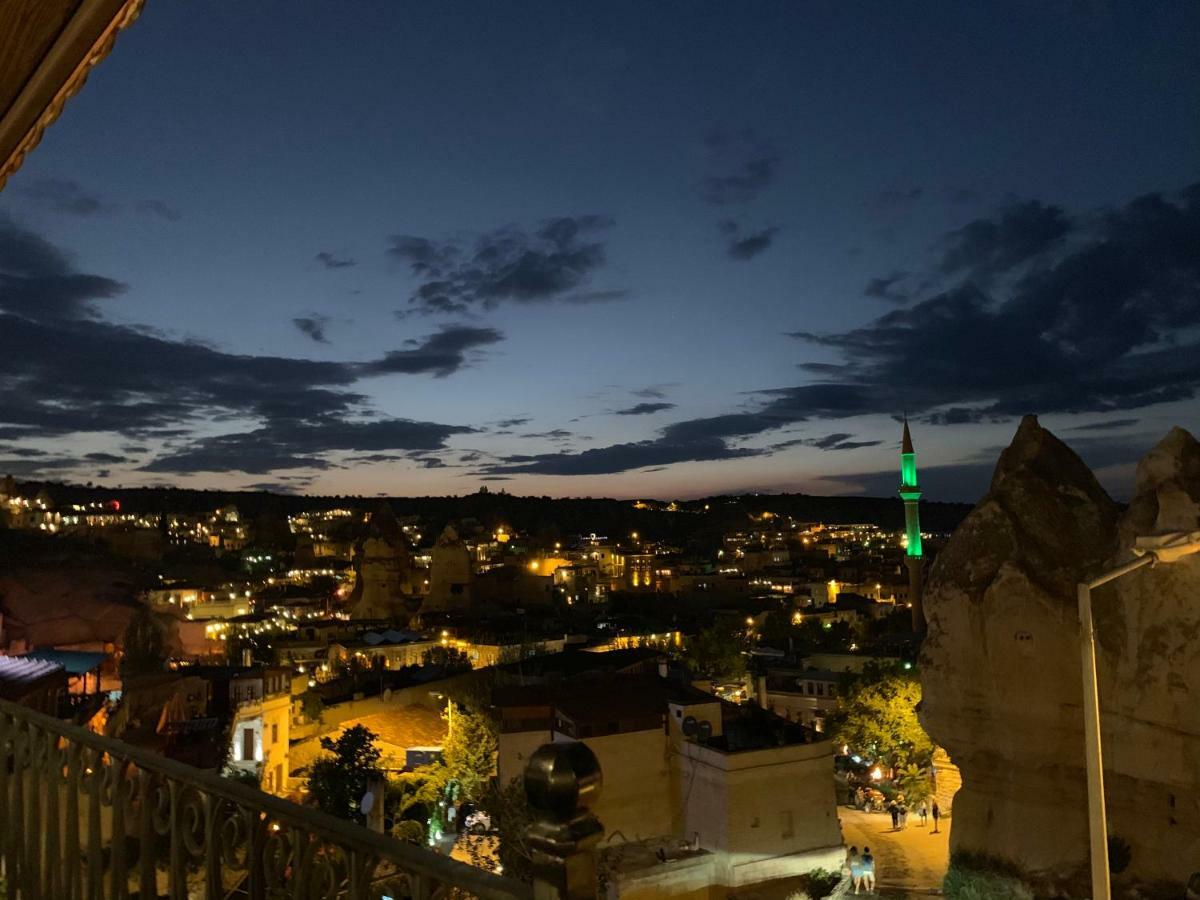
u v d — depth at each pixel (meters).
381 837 2.91
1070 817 20.22
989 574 22.00
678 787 34.00
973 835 21.83
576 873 2.28
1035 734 20.75
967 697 22.03
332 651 74.56
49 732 5.07
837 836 32.38
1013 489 22.61
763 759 31.84
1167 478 18.91
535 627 86.69
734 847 30.84
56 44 2.74
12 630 36.06
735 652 72.75
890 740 46.06
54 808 4.98
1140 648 18.92
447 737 41.28
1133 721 18.98
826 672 64.81
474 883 2.55
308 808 3.25
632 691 37.19
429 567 129.88
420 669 64.56
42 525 105.31
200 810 3.85
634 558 171.25
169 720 35.09
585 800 2.34
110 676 38.03
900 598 132.00
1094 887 11.73
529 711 36.19
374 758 39.53
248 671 42.88
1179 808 18.39
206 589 93.75
